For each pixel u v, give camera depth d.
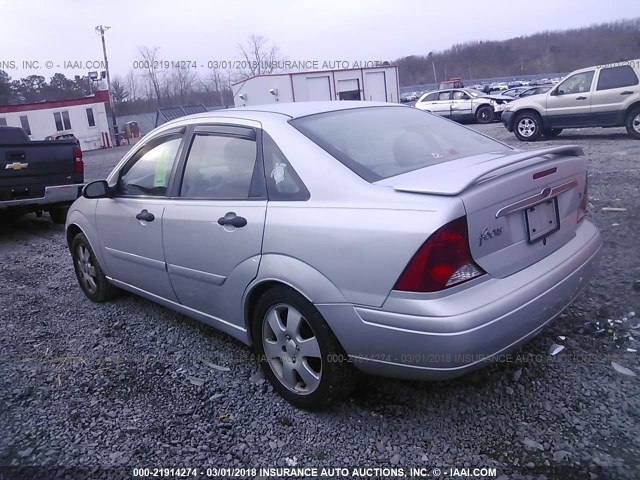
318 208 2.73
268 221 2.90
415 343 2.39
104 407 3.13
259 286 3.02
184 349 3.82
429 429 2.75
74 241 4.90
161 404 3.14
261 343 3.13
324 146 2.95
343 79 26.23
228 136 3.37
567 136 14.15
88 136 39.34
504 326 2.43
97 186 4.12
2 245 7.73
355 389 3.12
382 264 2.43
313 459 2.60
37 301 5.05
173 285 3.69
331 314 2.63
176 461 2.63
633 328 3.50
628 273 4.31
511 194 2.57
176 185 3.63
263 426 2.88
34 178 7.90
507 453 2.53
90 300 4.95
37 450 2.77
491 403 2.90
